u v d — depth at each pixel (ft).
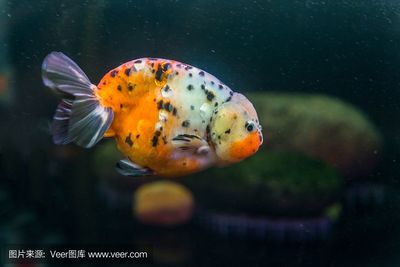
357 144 3.31
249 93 3.24
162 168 1.27
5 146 3.05
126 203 3.01
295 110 3.26
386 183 3.36
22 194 3.07
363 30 3.25
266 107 3.25
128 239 2.94
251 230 2.85
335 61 3.28
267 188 2.82
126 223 2.99
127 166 1.27
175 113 1.25
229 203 2.89
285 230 2.84
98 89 1.26
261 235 2.84
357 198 3.29
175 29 2.91
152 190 2.99
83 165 3.09
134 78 1.26
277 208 2.83
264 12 3.03
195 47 2.96
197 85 1.26
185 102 1.25
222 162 1.28
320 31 3.19
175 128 1.25
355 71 3.34
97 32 2.85
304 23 3.14
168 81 1.26
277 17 3.09
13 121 3.03
